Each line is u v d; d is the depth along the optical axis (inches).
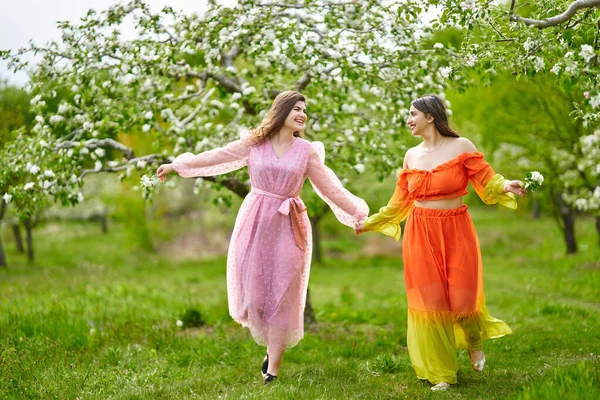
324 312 317.4
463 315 169.9
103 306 339.0
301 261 176.2
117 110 237.3
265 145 177.2
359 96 269.7
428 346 168.9
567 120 475.2
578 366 158.9
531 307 314.2
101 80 245.8
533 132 509.7
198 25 224.5
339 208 181.2
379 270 669.9
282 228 173.8
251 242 175.0
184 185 1036.5
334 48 228.1
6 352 190.5
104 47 231.5
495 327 176.9
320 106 263.9
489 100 514.3
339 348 221.5
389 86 238.8
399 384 172.2
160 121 309.9
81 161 239.9
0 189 245.6
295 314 175.8
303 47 227.6
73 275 522.3
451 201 171.9
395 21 233.0
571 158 490.0
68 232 1194.6
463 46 182.1
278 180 173.8
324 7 238.5
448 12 171.6
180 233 1074.7
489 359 199.8
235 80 255.1
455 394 159.3
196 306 314.3
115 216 1087.0
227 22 226.1
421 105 173.6
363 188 706.8
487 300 357.1
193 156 181.2
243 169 241.9
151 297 398.0
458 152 171.9
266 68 263.1
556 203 606.9
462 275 168.7
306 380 172.1
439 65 249.3
